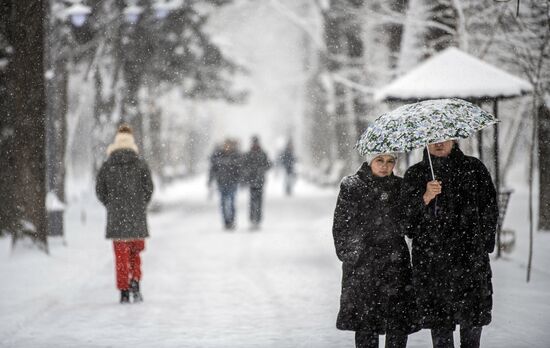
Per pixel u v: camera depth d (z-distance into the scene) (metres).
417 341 20.94
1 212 40.16
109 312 25.66
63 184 57.22
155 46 72.31
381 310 17.17
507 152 66.31
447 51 32.72
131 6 60.50
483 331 21.19
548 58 37.50
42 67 37.91
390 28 58.69
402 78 32.50
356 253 17.19
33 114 37.00
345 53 79.38
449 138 16.53
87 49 66.19
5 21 38.62
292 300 27.69
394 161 17.39
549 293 26.30
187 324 23.72
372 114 66.44
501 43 44.53
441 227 17.14
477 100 32.19
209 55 80.00
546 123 42.25
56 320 24.39
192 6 76.31
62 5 54.84
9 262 35.09
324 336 21.80
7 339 21.70
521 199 62.94
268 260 39.22
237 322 23.98
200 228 58.41
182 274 34.56
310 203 86.75
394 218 17.19
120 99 69.75
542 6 35.66
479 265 17.20
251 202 57.25
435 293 17.16
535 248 36.69
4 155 39.94
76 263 35.72
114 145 27.28
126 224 26.86
